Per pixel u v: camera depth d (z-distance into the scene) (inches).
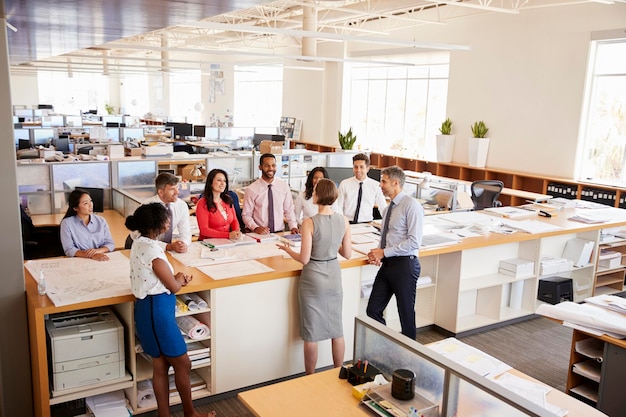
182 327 124.8
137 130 463.5
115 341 114.8
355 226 182.9
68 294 110.6
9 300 111.4
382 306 147.6
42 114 679.1
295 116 564.1
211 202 159.5
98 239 144.9
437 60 437.1
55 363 108.7
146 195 250.5
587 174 315.0
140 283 105.5
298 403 80.4
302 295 128.6
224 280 123.3
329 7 341.1
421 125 457.1
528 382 86.4
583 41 301.0
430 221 193.5
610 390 111.0
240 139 484.7
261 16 436.5
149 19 131.3
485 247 185.0
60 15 126.0
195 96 775.1
